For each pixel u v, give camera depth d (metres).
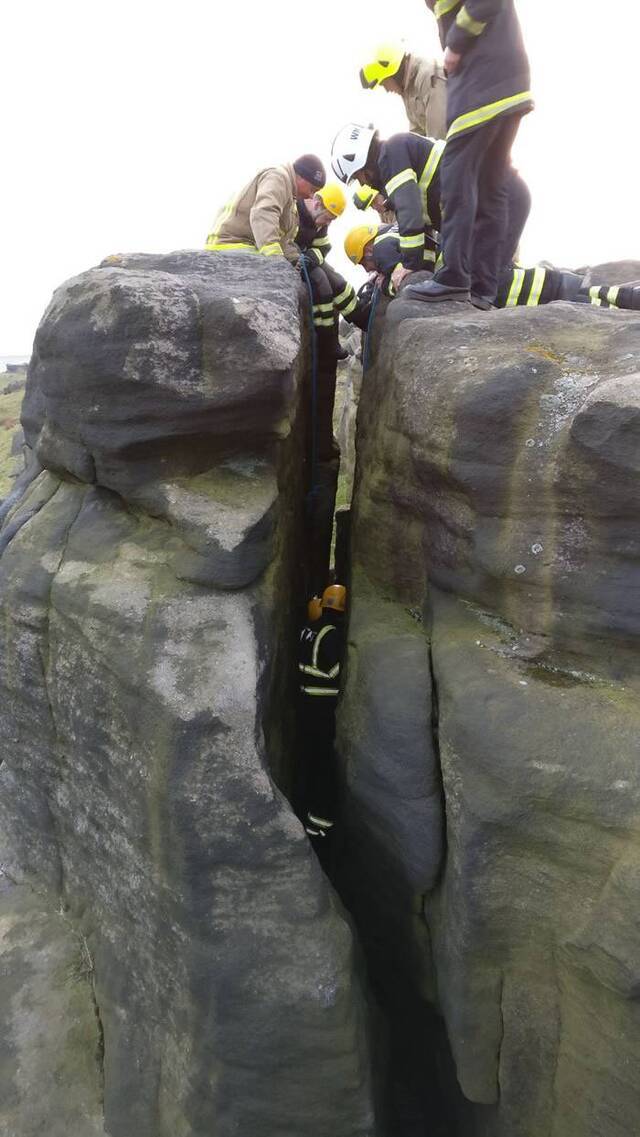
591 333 2.89
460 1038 2.84
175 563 3.04
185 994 2.80
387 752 3.00
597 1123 2.55
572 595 2.54
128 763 2.91
